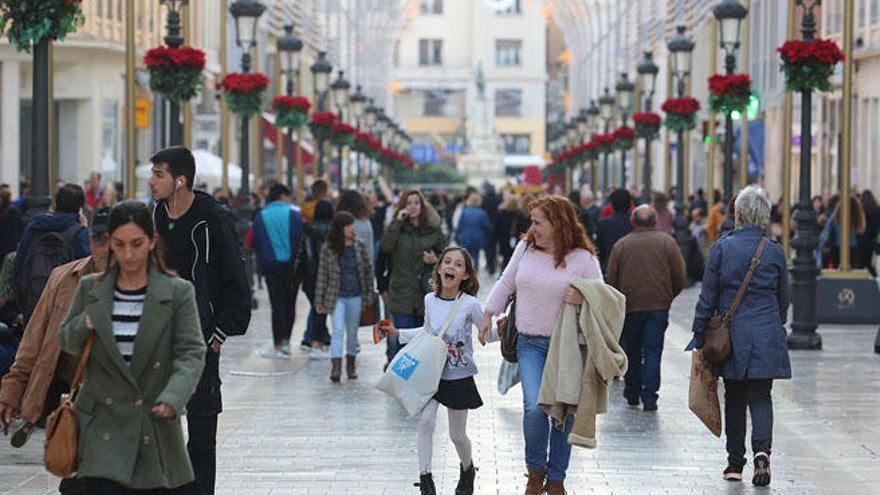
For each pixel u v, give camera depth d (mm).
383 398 35688
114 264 16578
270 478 25531
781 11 97125
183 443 16922
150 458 16516
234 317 20500
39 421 18828
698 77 127000
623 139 111312
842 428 31016
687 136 97938
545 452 23141
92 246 19422
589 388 22438
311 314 46219
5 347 29266
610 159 179625
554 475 23125
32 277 27281
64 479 18578
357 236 39219
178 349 16578
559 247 23016
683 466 26891
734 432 25656
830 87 45750
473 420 32281
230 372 40781
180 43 50406
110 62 82750
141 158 89875
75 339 16453
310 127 96312
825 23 94875
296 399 35500
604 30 199000
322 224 43031
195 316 16688
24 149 82875
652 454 28094
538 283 22984
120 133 85312
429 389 23484
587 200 69812
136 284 16547
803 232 45906
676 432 30688
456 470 26422
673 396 36156
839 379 38688
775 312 25125
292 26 83875
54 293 19141
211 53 97438
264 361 43375
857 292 52688
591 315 22500
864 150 89312
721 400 34875
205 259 20422
